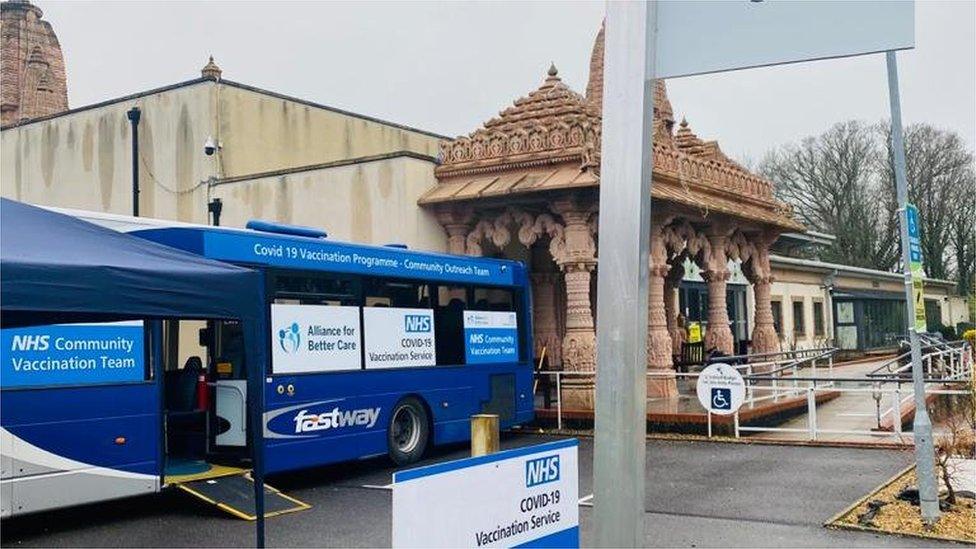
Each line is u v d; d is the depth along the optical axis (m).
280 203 21.25
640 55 4.90
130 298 6.12
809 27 4.73
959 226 61.47
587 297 18.03
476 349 15.22
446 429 14.30
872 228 61.09
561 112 18.48
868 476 11.80
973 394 13.54
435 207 18.95
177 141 24.30
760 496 10.66
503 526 5.45
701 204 19.52
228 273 6.88
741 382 15.36
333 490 11.61
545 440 16.19
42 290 5.61
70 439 8.99
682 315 26.86
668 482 11.68
